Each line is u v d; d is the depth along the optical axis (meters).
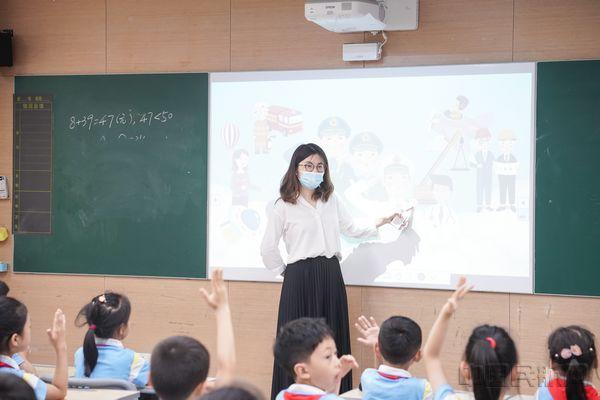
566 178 4.60
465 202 4.77
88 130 5.47
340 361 2.66
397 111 4.88
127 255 5.41
